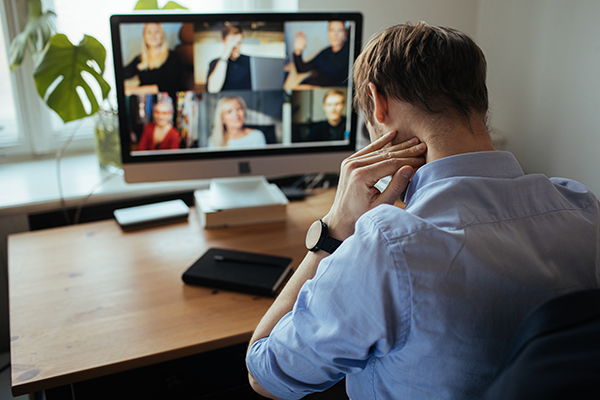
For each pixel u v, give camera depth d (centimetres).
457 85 59
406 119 63
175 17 125
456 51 59
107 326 95
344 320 53
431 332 51
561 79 145
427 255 50
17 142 185
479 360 52
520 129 163
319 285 56
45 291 107
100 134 168
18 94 179
